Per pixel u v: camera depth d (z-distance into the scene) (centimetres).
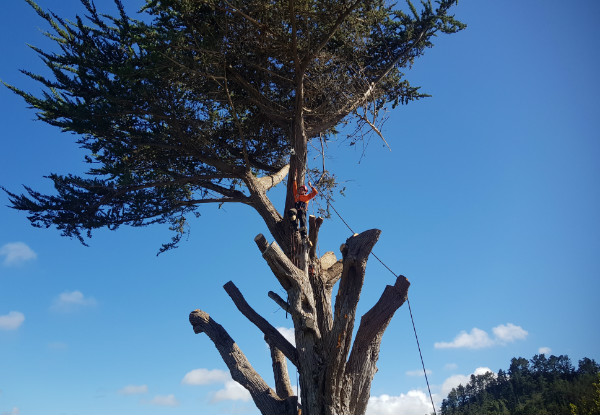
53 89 1262
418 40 1453
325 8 1134
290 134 1318
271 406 1092
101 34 1188
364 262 1064
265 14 1130
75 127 1167
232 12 1134
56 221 1207
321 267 1298
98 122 1157
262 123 1410
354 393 1076
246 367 1164
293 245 1205
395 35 1457
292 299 1106
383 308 1139
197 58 1128
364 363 1102
